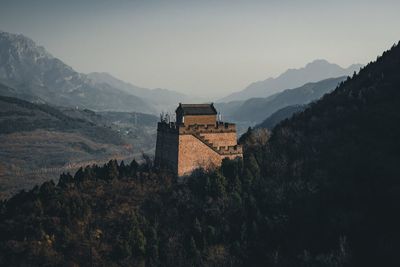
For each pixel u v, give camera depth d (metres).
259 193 120.00
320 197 115.81
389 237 97.75
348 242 100.56
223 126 129.50
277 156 135.25
